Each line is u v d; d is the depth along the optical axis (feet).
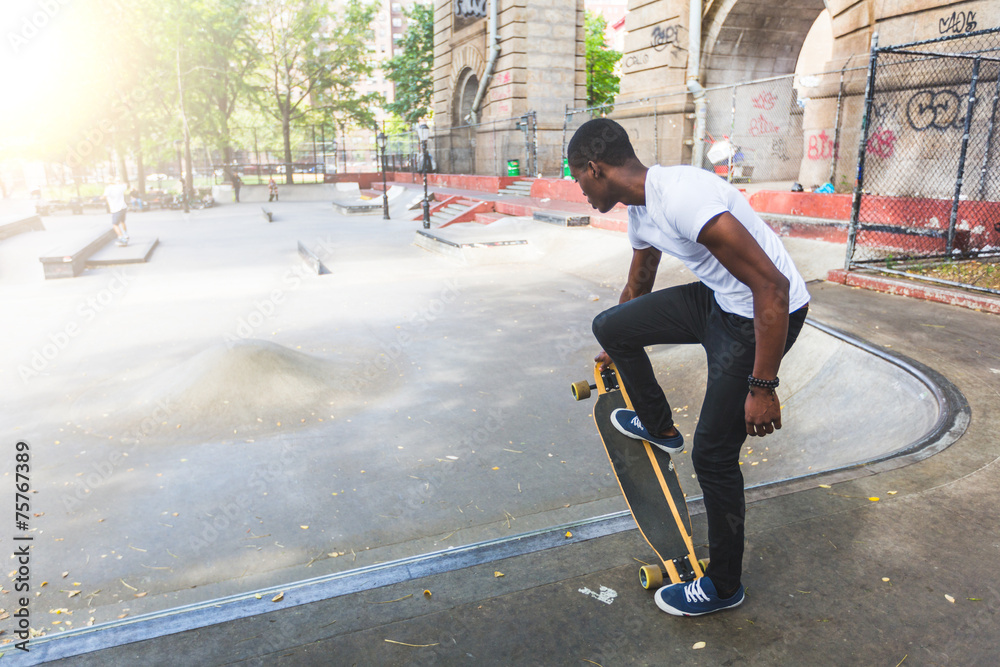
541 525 11.57
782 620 6.18
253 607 6.72
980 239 26.25
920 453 9.60
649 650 5.89
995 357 14.62
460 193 74.64
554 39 78.23
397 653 5.97
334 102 124.67
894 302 20.63
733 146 47.91
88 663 5.93
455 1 88.94
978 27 29.58
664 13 54.60
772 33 54.34
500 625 6.31
